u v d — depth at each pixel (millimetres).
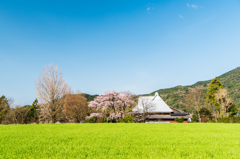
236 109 52375
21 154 6320
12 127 19547
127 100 39594
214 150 6441
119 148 7000
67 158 5680
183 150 6543
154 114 49094
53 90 36312
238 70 134625
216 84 62188
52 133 12922
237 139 9492
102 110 41156
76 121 48438
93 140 9219
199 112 53531
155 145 7684
